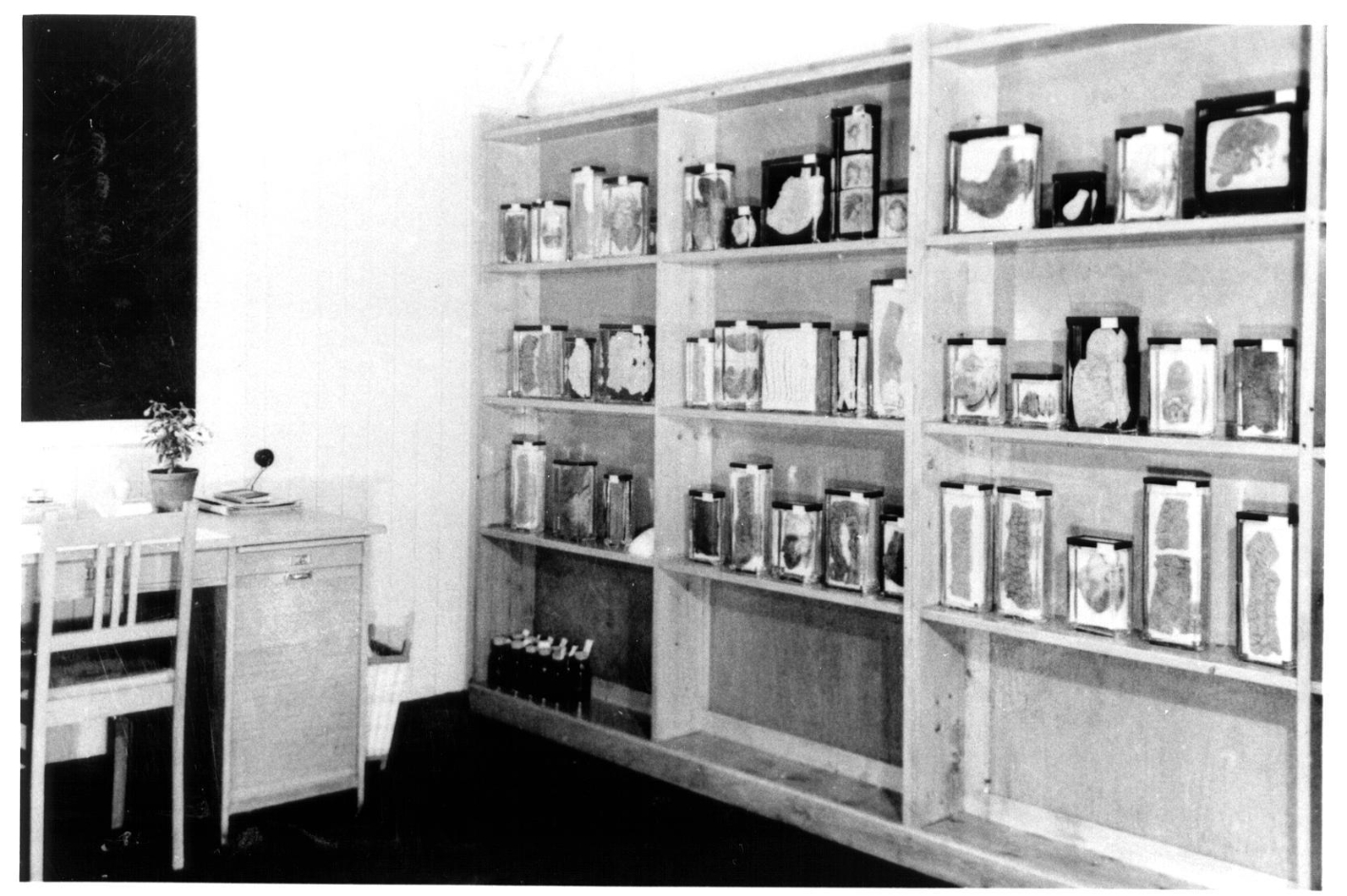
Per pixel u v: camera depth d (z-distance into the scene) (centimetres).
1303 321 231
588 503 383
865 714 330
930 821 298
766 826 320
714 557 346
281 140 377
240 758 308
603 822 321
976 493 284
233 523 323
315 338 389
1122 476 275
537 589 427
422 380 414
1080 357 266
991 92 295
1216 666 244
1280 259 250
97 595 267
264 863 291
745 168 353
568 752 378
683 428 357
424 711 416
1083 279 280
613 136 395
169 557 291
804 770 336
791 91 329
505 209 407
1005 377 282
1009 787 301
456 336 421
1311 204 229
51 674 277
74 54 340
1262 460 254
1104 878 269
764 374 328
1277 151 239
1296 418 240
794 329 319
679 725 364
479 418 416
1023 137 272
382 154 399
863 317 324
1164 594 258
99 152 344
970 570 287
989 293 296
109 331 349
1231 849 263
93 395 347
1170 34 264
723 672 367
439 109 411
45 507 323
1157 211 254
